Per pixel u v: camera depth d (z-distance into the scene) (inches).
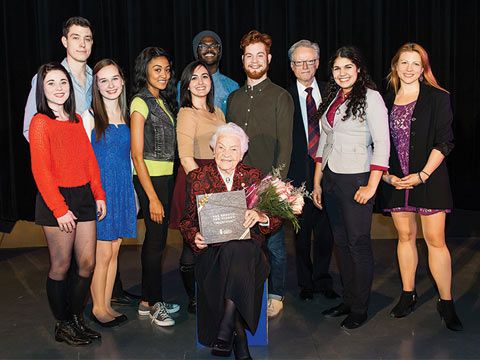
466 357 113.3
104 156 129.3
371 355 115.4
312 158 149.2
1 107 203.5
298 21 215.6
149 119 131.3
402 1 216.7
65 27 140.6
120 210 131.3
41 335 129.6
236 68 214.7
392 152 131.6
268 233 118.2
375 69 217.8
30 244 217.5
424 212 128.0
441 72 221.0
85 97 141.9
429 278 166.2
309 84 149.6
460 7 218.7
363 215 127.3
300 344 122.1
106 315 136.0
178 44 211.8
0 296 158.7
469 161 222.8
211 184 117.6
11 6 200.1
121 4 208.2
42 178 112.3
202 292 114.3
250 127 139.8
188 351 120.0
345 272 137.2
